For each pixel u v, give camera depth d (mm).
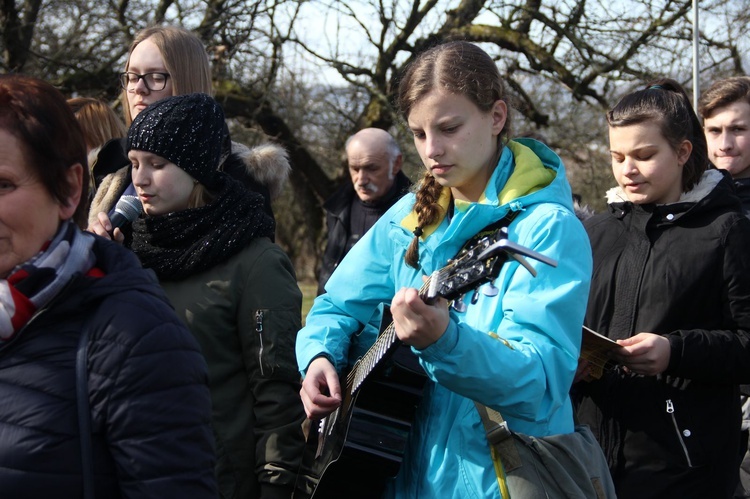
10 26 8898
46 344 1365
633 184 2555
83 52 9727
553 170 1988
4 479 1311
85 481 1335
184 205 2404
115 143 2795
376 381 1964
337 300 2223
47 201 1436
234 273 2314
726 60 10000
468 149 1870
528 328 1762
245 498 2285
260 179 2957
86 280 1410
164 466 1352
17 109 1404
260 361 2277
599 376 2404
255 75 10867
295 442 2299
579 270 1820
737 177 3459
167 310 1442
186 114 2385
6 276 1424
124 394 1349
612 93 10969
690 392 2426
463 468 1824
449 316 1610
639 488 2443
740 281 2428
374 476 1954
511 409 1690
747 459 3096
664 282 2496
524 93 11102
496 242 1417
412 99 1889
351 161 5383
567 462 1840
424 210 1989
